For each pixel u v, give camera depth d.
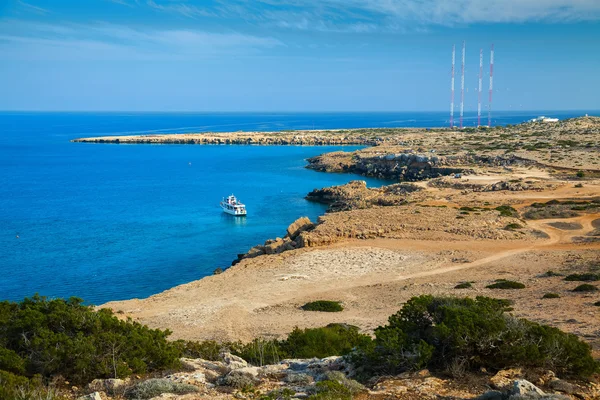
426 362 14.53
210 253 71.12
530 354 14.09
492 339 14.29
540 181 102.69
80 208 103.69
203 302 40.56
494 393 12.17
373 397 12.86
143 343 17.58
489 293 36.47
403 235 61.88
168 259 68.00
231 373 15.54
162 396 13.71
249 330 31.50
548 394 11.72
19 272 61.62
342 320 32.12
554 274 42.06
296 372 16.02
